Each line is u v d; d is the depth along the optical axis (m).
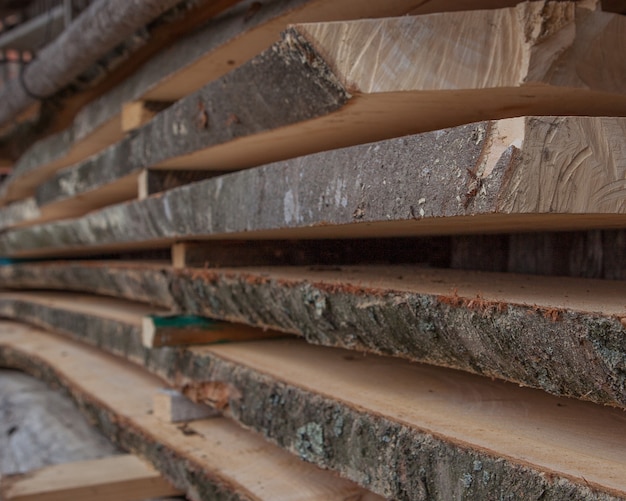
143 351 2.93
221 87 2.08
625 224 1.61
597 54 1.41
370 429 1.62
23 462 3.42
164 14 2.62
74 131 3.61
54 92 3.97
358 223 1.61
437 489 1.45
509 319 1.32
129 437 2.73
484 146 1.29
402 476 1.53
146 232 2.75
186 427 2.58
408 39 1.46
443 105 1.55
